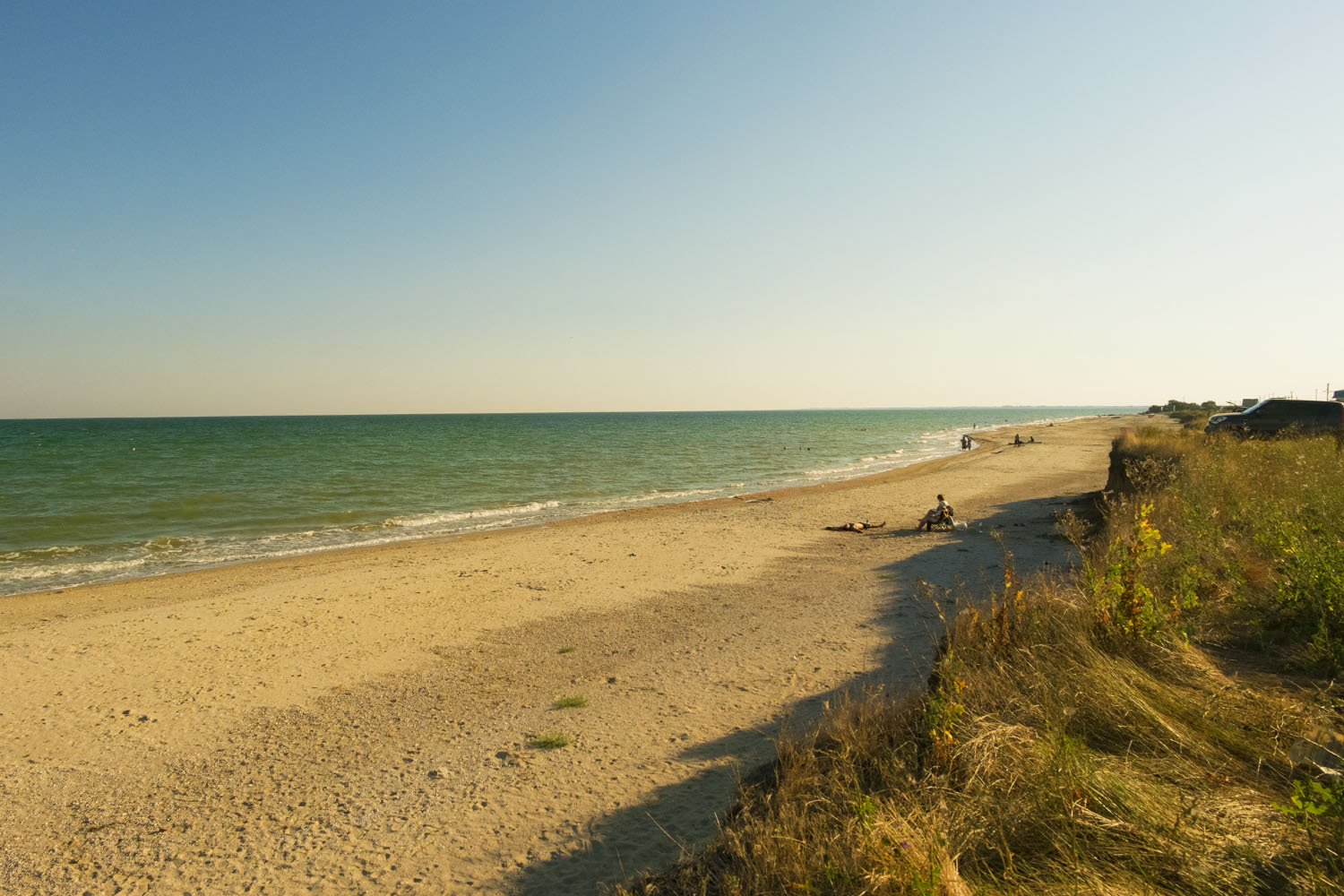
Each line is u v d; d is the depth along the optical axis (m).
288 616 10.58
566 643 8.75
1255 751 3.62
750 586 11.57
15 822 4.91
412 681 7.58
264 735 6.30
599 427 132.38
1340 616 4.88
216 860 4.34
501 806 4.76
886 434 94.12
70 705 7.15
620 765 5.23
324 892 3.95
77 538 19.19
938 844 2.98
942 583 10.60
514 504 26.25
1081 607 5.51
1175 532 8.26
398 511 24.55
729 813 4.22
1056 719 3.89
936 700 4.27
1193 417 69.94
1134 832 2.99
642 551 15.35
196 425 164.25
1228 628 5.61
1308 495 8.50
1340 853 2.66
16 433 106.94
